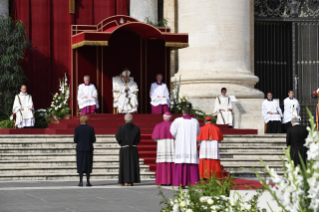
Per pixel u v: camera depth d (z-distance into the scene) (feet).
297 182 48.47
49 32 278.26
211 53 275.59
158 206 111.96
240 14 279.28
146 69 259.19
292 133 145.59
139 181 155.74
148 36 255.29
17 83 251.60
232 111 250.78
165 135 155.33
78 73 249.55
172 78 284.00
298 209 48.67
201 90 272.10
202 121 242.37
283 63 327.67
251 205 68.64
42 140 197.06
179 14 285.23
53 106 254.27
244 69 280.31
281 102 324.39
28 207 109.81
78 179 178.19
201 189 71.72
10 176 173.99
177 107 255.70
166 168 154.71
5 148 188.85
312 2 327.26
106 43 232.73
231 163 200.03
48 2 278.87
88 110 236.22
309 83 325.62
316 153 47.67
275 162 202.90
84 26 252.42
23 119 237.25
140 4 285.02
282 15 324.19
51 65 279.90
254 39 322.55
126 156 154.71
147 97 259.19
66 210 106.01
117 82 244.83
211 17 275.80
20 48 255.09
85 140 153.58
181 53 284.61
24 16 275.18
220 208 65.05
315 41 327.47
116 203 116.57
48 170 180.86
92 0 286.05
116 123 224.12
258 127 275.18
